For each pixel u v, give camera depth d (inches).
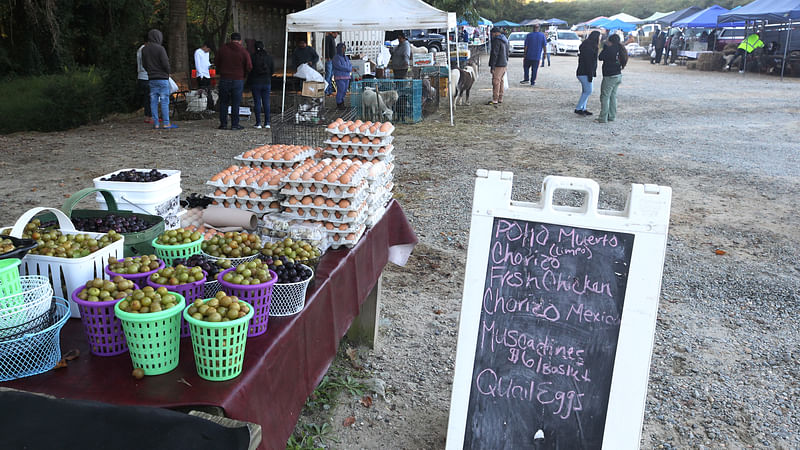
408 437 124.6
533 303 95.7
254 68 473.1
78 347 79.2
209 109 549.0
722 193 306.8
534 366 95.7
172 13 573.6
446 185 316.5
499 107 598.9
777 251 232.2
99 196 124.6
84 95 490.9
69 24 647.8
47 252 82.7
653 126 495.8
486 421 97.2
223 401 68.9
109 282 75.9
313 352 99.3
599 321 93.2
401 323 173.0
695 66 1087.6
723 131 474.9
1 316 67.6
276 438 82.5
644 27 1834.4
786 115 549.3
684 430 128.4
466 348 97.7
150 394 69.1
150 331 70.0
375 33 733.3
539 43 770.8
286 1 774.5
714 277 208.2
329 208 120.5
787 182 327.9
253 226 125.6
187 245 99.0
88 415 59.2
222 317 70.8
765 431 128.5
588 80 533.3
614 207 281.6
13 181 310.0
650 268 91.0
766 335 169.8
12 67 592.7
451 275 207.6
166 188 125.1
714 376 148.6
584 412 93.8
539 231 95.2
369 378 144.3
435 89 573.9
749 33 1093.8
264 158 144.9
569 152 395.2
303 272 92.5
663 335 168.4
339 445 121.1
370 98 484.7
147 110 515.2
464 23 1403.8
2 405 59.6
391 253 165.9
